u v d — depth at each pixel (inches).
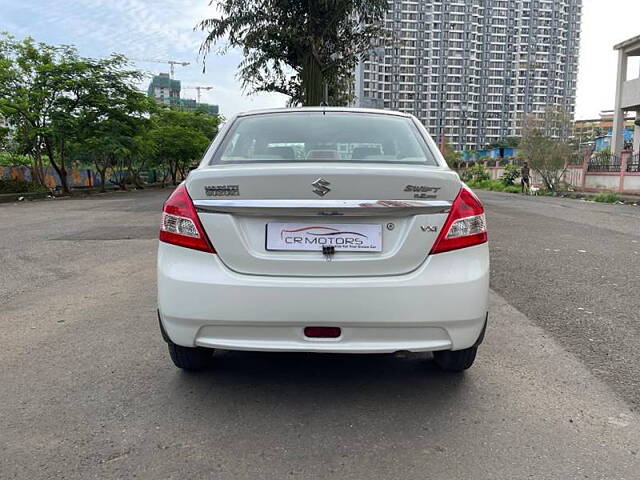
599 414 114.5
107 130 1007.6
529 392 125.2
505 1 6314.0
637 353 149.6
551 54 6471.5
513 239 367.2
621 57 1228.5
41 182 989.2
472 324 109.6
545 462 96.4
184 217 110.1
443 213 108.3
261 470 93.7
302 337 107.6
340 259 107.1
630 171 951.6
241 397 122.5
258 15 631.2
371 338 107.3
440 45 6151.6
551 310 192.2
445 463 96.1
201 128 1895.9
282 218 107.8
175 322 110.1
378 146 135.9
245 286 106.0
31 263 280.7
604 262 281.7
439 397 122.6
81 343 157.2
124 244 343.9
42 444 102.0
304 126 142.8
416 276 106.7
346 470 93.8
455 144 6318.9
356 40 679.1
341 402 120.2
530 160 1068.5
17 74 906.1
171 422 110.7
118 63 1019.9
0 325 175.0
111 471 93.2
